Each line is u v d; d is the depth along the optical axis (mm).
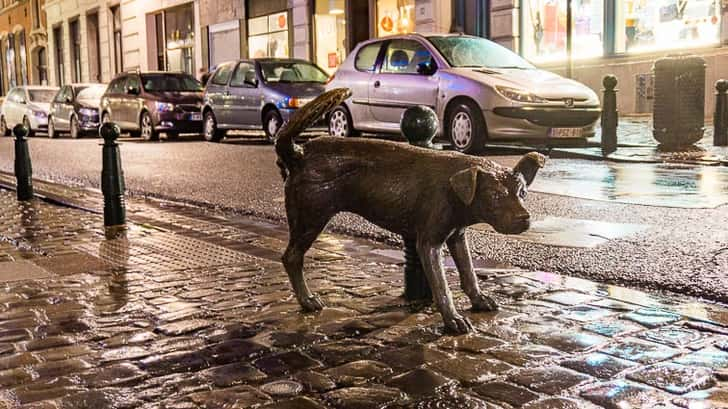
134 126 20906
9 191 10977
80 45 42844
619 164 11188
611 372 3350
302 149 4301
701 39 17250
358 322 4172
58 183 12250
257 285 5074
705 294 4582
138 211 8742
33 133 26000
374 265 5555
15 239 7004
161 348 3832
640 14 18359
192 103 19984
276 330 4070
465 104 12391
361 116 14320
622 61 18500
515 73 12656
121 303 4695
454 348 3709
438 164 3992
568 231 6547
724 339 3744
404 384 3283
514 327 3994
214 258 5977
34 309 4598
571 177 9852
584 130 12281
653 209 7410
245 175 11734
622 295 4578
